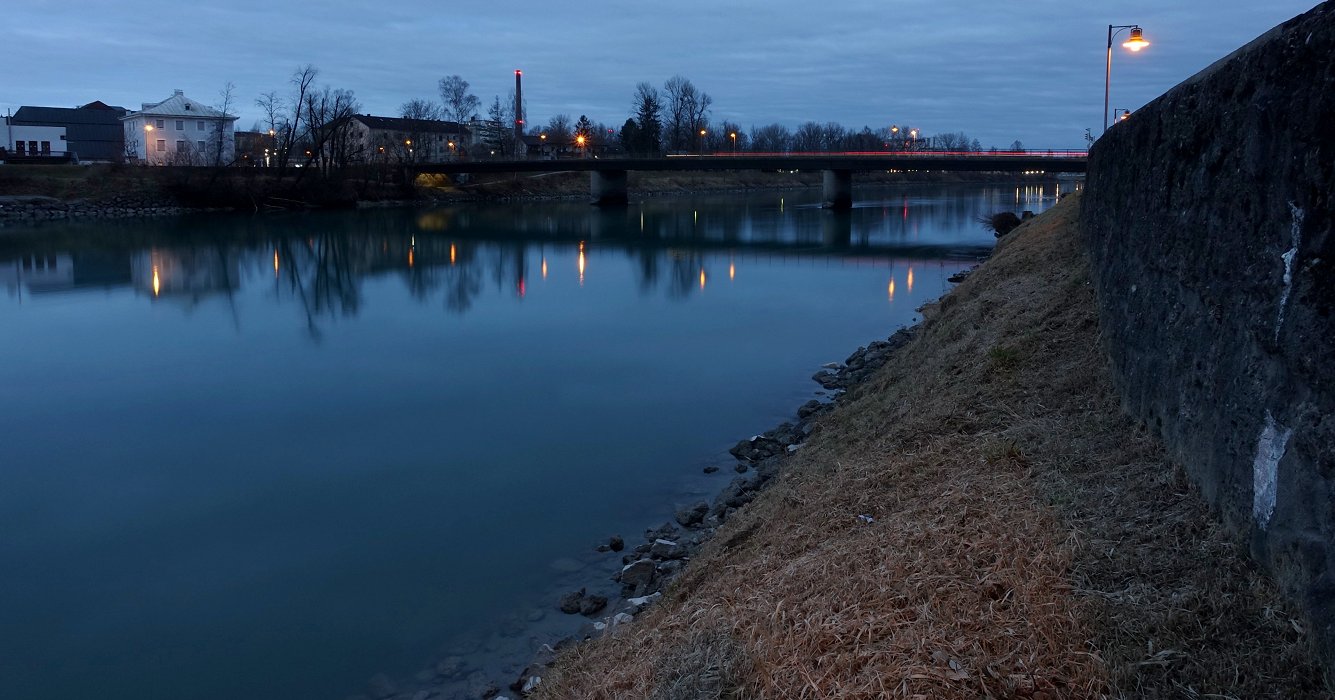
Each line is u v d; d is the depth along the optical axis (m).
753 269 40.12
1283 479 4.48
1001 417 8.61
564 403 17.84
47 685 8.62
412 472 14.12
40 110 118.44
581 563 10.45
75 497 13.58
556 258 46.12
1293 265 4.40
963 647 4.71
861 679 4.64
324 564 10.95
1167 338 6.66
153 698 8.36
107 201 71.69
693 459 14.02
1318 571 4.11
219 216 74.06
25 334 26.81
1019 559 5.41
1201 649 4.46
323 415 17.62
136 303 32.59
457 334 25.78
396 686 8.24
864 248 49.22
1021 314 11.80
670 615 7.07
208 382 20.56
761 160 78.81
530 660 8.31
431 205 91.75
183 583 10.66
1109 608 4.86
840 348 22.42
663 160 84.81
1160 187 7.43
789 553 7.37
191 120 112.50
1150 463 6.43
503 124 158.38
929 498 7.10
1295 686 4.07
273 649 9.08
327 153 111.69
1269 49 4.82
